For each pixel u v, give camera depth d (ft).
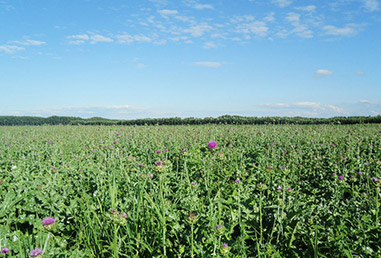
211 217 11.82
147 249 11.60
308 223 12.74
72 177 20.76
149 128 75.00
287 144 38.09
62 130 77.51
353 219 13.75
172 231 12.23
